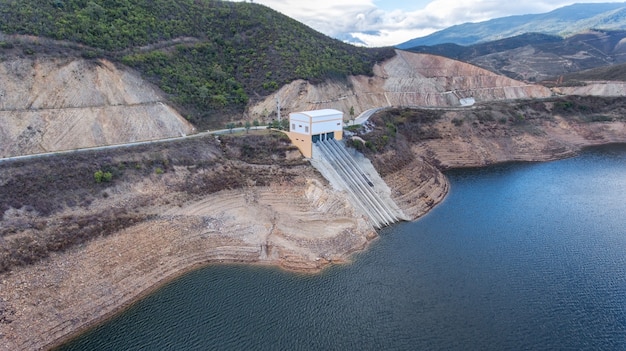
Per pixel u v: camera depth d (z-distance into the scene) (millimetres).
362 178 67000
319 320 38562
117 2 80312
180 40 85500
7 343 33688
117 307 40625
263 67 89812
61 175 47844
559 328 37094
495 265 48031
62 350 35031
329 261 49531
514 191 74500
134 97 65000
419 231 58062
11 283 37094
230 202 56500
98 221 45750
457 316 38938
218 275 46656
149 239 47688
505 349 34594
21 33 60062
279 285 44625
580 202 68375
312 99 86312
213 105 77062
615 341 35312
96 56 64188
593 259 49062
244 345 35281
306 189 59844
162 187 53656
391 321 38344
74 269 41062
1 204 41969
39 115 55469
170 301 41781
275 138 67500
